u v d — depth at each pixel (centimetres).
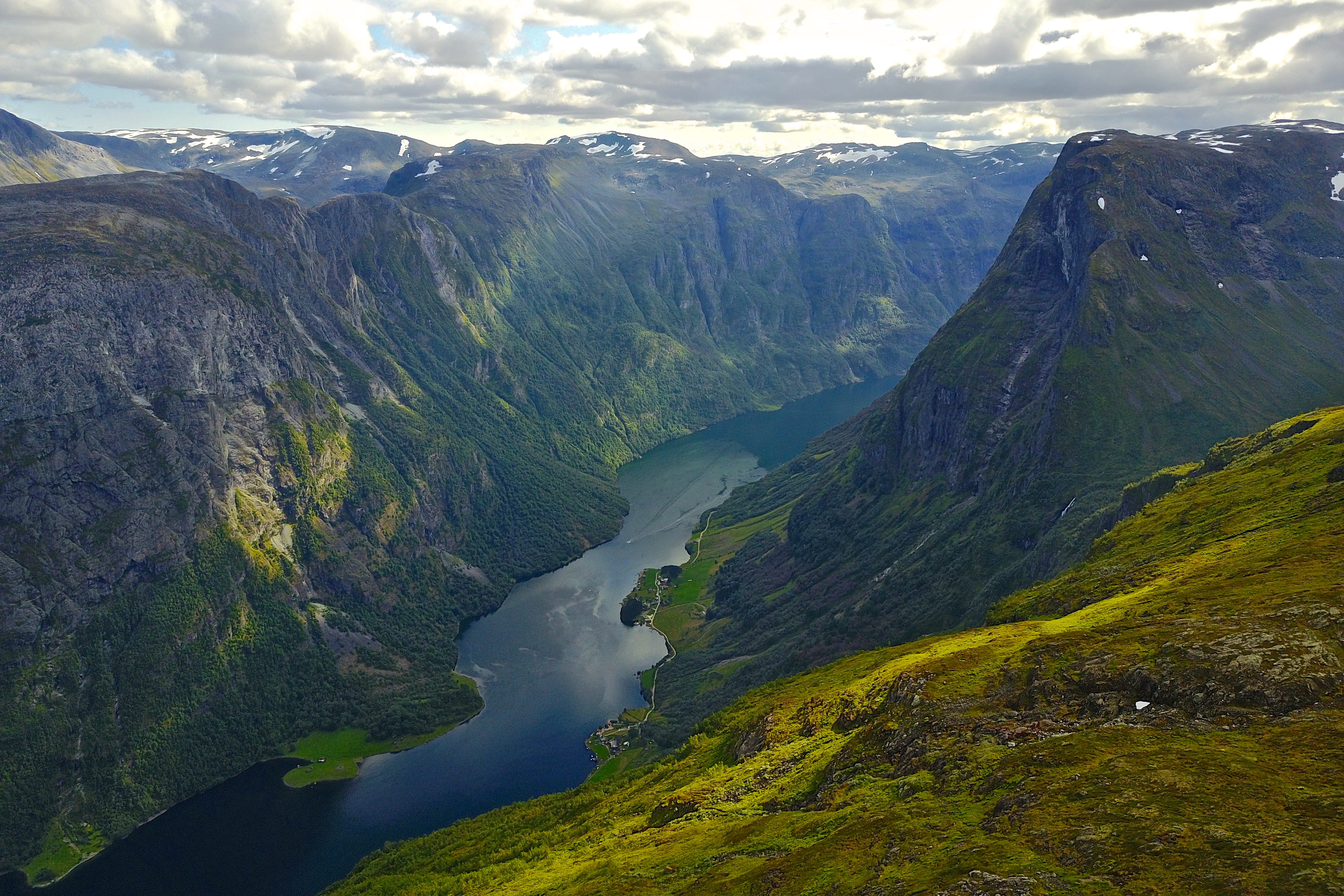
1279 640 7281
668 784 13488
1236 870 4909
